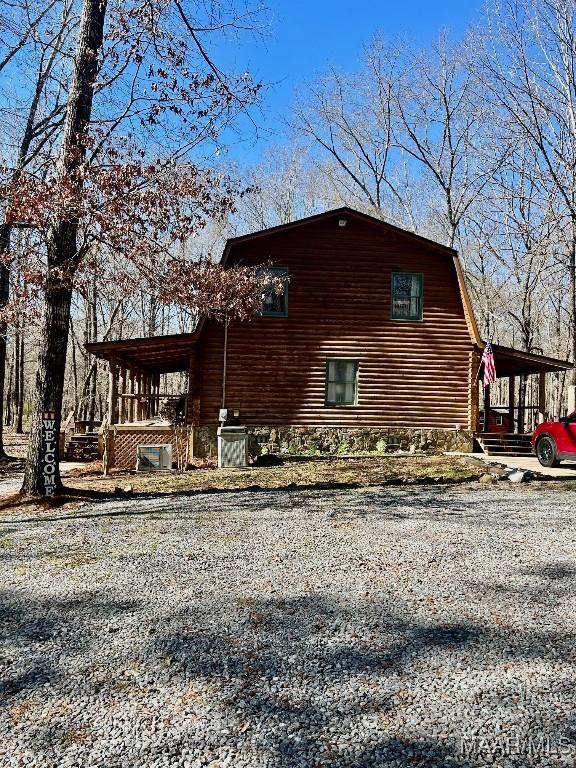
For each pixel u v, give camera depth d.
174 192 10.02
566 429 13.09
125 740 2.87
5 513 8.88
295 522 7.71
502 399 47.41
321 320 17.48
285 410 17.33
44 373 9.82
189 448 16.12
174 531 7.24
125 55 10.22
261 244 17.41
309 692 3.29
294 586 5.09
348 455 16.61
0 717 3.08
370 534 7.00
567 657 3.72
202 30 11.20
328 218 17.39
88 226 9.64
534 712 3.08
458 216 30.94
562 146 21.97
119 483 12.09
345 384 17.56
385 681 3.41
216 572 5.49
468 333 17.78
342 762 2.69
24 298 9.97
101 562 5.86
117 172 9.31
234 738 2.87
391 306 17.66
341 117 34.38
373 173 35.03
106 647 3.89
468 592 4.94
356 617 4.38
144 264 10.66
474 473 12.41
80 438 19.59
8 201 9.18
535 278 26.97
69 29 15.70
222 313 13.71
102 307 37.19
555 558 5.96
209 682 3.41
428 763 2.67
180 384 51.03
